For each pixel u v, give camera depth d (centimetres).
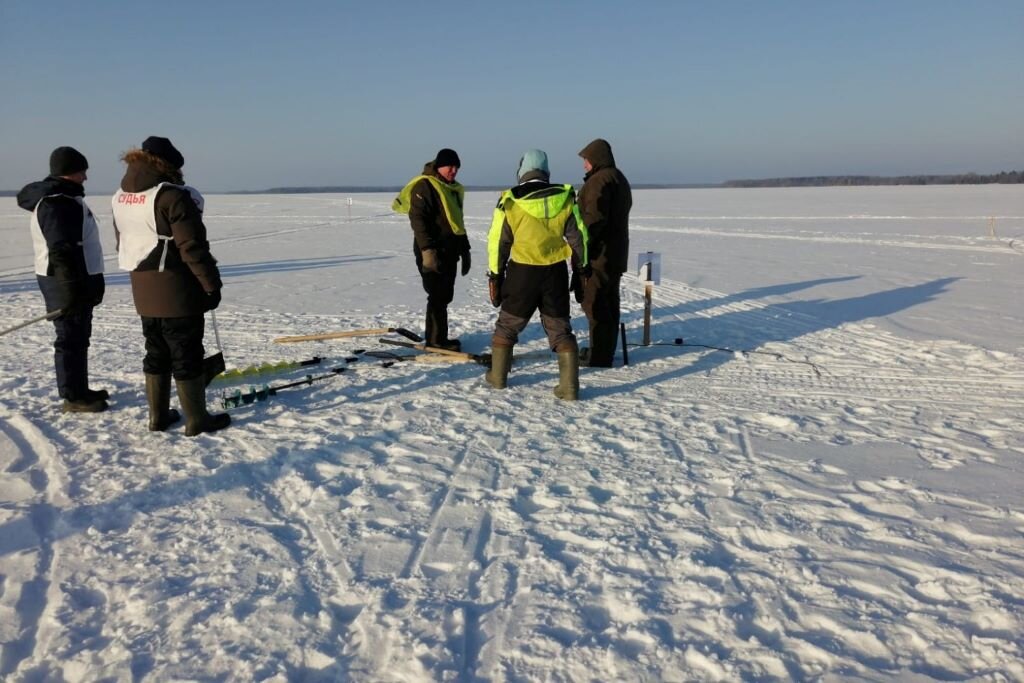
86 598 237
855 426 402
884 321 716
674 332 683
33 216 412
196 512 298
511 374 524
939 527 275
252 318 780
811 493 308
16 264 1399
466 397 463
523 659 204
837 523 280
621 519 287
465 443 378
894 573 243
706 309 813
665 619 221
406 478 331
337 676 198
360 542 271
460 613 224
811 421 411
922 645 206
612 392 477
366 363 555
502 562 256
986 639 205
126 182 366
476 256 1552
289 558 260
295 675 199
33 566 255
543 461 351
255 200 7212
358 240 1991
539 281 448
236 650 209
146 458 358
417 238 555
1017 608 219
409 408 440
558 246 447
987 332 654
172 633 217
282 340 631
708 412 430
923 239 1694
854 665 198
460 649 208
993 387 479
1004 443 369
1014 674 192
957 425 401
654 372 530
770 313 777
